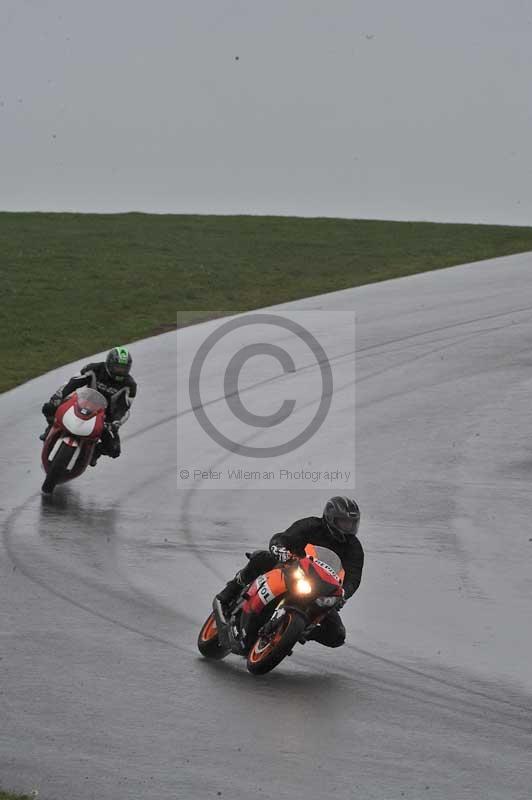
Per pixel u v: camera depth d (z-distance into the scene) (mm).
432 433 67938
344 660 34875
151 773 25078
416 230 171375
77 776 24703
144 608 38125
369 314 107562
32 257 136875
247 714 29094
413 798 24594
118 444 54688
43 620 35969
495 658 35719
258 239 158500
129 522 49656
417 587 43156
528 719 30328
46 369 86375
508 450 64562
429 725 29312
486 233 168625
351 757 26703
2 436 64938
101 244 149500
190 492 55656
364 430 68562
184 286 123125
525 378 81500
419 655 35750
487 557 47344
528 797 25000
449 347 92375
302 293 120812
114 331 101875
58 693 29688
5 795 23344
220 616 32844
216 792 24297
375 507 54344
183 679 31516
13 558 42750
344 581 33125
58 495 53562
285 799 24188
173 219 179625
